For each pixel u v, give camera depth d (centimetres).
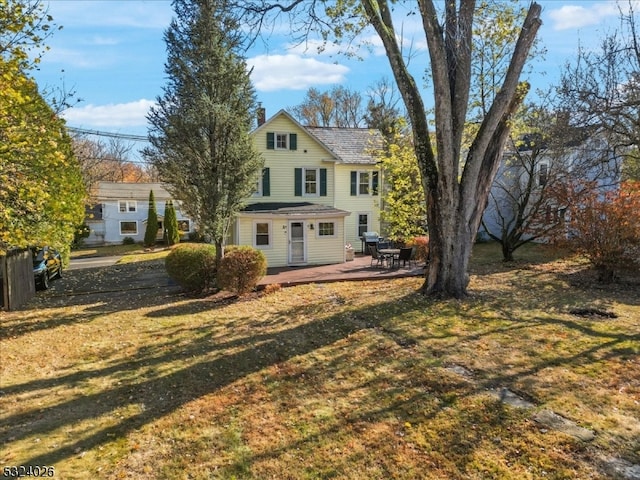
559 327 770
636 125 1216
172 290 1377
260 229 1791
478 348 665
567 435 405
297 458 383
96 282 1598
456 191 990
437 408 468
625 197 1177
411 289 1158
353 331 789
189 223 3534
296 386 546
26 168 782
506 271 1464
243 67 1249
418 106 996
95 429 443
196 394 530
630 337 706
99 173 3772
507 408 462
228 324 883
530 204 1759
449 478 347
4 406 501
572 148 1552
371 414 462
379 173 2292
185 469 370
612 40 1290
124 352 711
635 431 411
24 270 1211
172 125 1213
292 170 2122
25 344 765
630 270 1180
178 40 1202
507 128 996
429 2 881
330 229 1873
